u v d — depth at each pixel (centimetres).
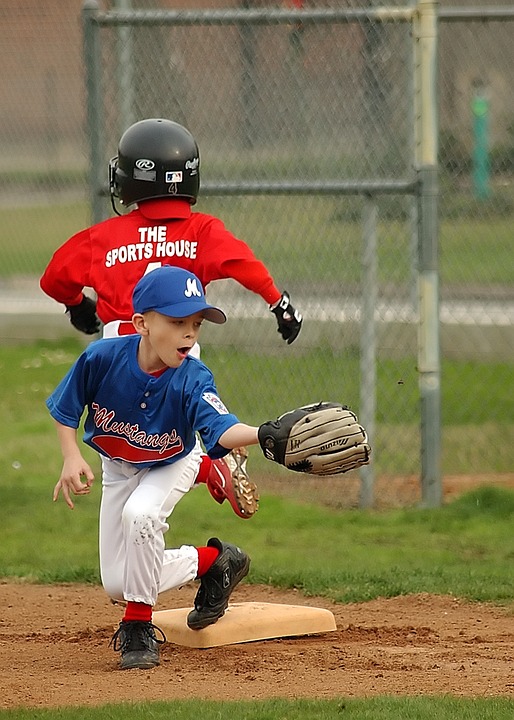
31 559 2611
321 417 1477
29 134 7188
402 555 2623
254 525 2916
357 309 3397
